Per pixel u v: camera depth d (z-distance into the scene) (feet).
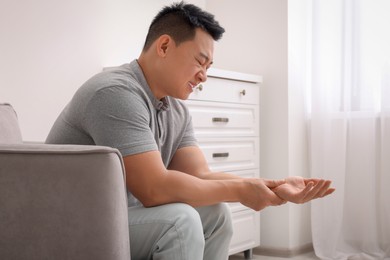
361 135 9.74
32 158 3.14
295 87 10.34
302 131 10.46
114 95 3.93
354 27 9.77
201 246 3.67
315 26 10.03
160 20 4.46
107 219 3.15
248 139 9.82
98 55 8.52
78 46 8.16
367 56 9.68
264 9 10.50
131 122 3.89
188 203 3.91
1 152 3.14
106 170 3.14
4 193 3.15
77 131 4.15
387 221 9.54
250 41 10.67
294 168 10.26
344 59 9.82
